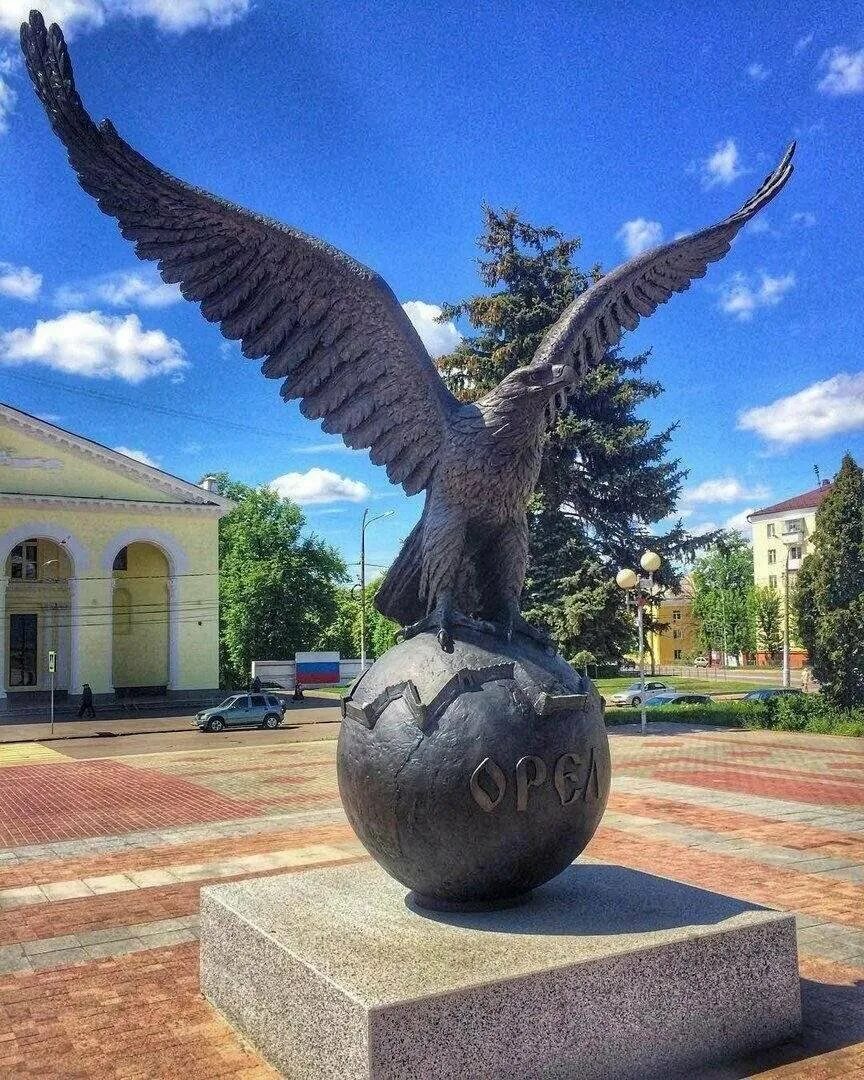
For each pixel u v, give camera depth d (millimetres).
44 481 37031
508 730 4207
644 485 23578
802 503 63281
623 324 5539
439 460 5000
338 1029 3658
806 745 19797
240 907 4777
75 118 4332
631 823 10180
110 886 7855
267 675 48812
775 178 5523
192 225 4730
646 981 4020
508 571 5059
